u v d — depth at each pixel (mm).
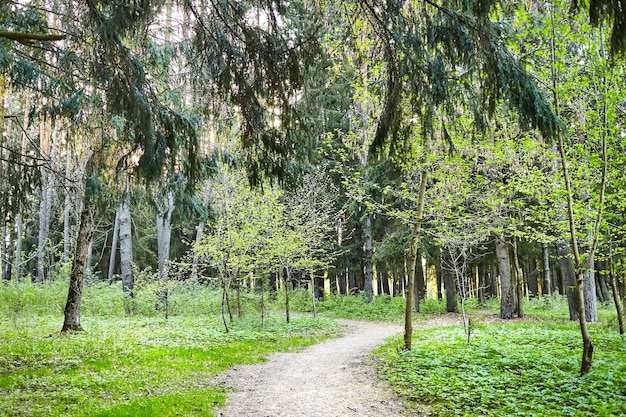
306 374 9336
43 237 24703
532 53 7633
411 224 12234
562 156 7957
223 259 16000
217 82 6000
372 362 10070
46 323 14695
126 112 6109
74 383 7359
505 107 7309
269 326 17500
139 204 13258
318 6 6141
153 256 33188
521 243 20359
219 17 5695
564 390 6594
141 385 7680
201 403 6816
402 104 5875
